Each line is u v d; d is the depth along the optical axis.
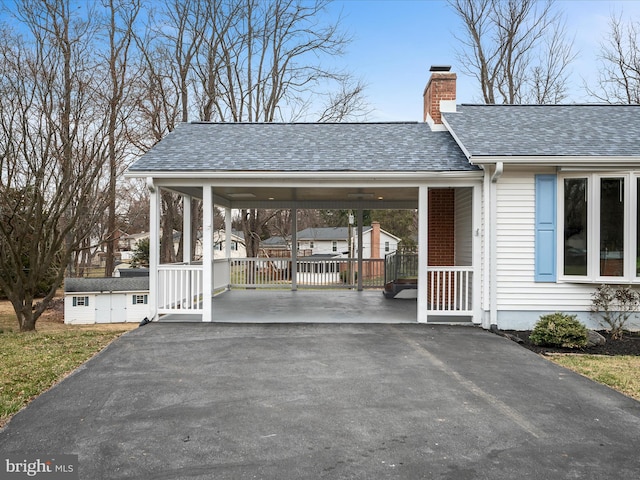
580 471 3.44
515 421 4.37
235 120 21.48
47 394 5.08
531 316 8.51
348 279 15.17
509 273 8.51
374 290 14.79
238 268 15.15
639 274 8.26
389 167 8.62
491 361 6.41
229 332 8.09
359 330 8.29
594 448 3.82
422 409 4.65
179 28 19.94
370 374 5.77
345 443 3.90
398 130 11.32
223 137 10.76
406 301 12.00
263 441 3.93
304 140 10.51
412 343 7.37
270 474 3.40
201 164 8.84
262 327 8.51
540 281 8.49
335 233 43.59
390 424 4.29
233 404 4.78
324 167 8.66
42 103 11.95
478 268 8.70
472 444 3.88
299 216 44.59
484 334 8.05
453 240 10.92
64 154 12.26
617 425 4.29
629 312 8.38
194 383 5.43
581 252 8.44
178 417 4.44
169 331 8.16
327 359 6.43
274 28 21.78
